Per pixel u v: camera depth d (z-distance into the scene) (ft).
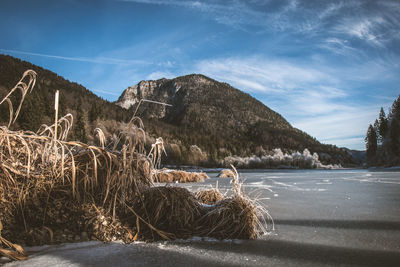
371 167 209.67
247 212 5.23
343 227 5.77
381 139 237.25
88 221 4.86
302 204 9.34
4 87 172.86
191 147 256.93
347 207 8.58
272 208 8.48
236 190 6.00
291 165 284.82
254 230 5.07
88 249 4.21
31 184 5.03
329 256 3.87
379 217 6.84
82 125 145.28
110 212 5.19
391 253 3.98
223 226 5.17
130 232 4.84
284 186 18.30
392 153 196.75
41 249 4.17
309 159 286.66
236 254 4.02
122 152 6.15
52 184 5.12
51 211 4.88
